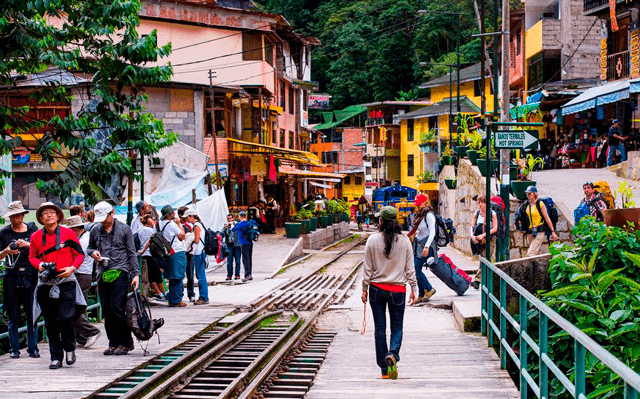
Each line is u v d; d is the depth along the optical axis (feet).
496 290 37.04
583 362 16.40
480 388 27.14
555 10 144.56
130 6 40.04
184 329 41.09
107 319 33.47
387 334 40.01
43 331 37.50
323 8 288.51
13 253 31.45
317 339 40.68
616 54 107.76
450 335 38.45
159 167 98.37
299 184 192.65
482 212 50.11
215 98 120.57
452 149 127.44
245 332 42.39
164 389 27.84
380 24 276.00
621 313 27.22
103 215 32.50
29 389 26.78
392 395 26.27
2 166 64.49
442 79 230.48
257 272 77.97
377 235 28.48
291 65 181.47
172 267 50.08
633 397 12.45
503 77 73.56
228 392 27.35
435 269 48.42
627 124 107.96
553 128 137.28
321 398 26.13
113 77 42.19
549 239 48.37
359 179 280.31
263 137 145.69
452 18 260.21
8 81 43.47
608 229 32.86
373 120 260.42
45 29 39.81
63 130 40.47
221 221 85.20
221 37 140.05
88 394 26.04
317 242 123.24
